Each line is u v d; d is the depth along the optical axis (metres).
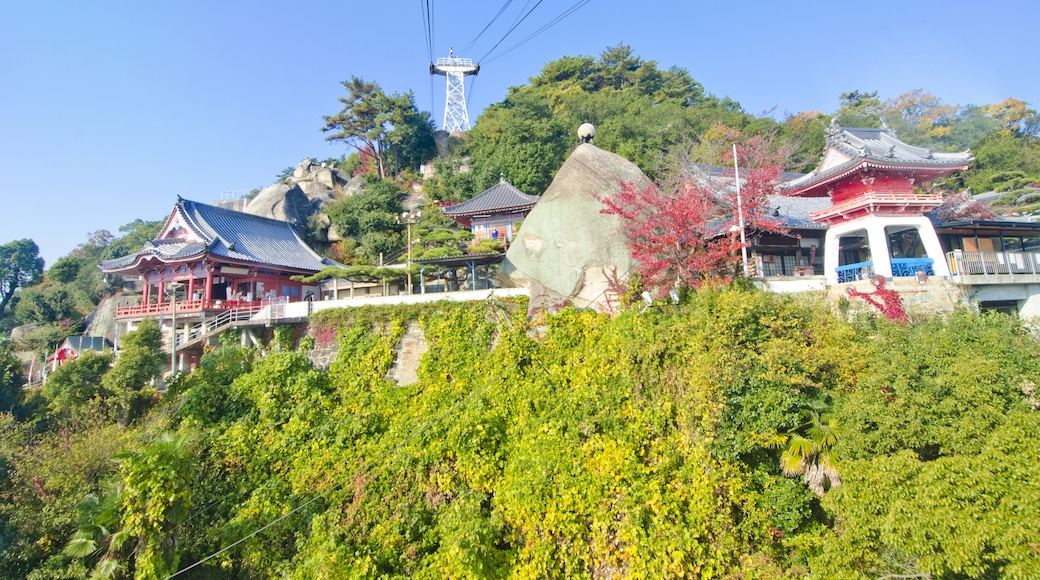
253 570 15.19
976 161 45.09
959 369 10.73
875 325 15.77
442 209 31.61
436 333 18.97
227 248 32.09
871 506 10.17
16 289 52.81
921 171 21.25
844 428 11.80
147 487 13.45
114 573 13.87
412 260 25.39
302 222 47.12
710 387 12.92
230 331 22.48
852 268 20.97
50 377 20.23
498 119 51.81
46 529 14.85
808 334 14.05
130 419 19.88
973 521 8.73
